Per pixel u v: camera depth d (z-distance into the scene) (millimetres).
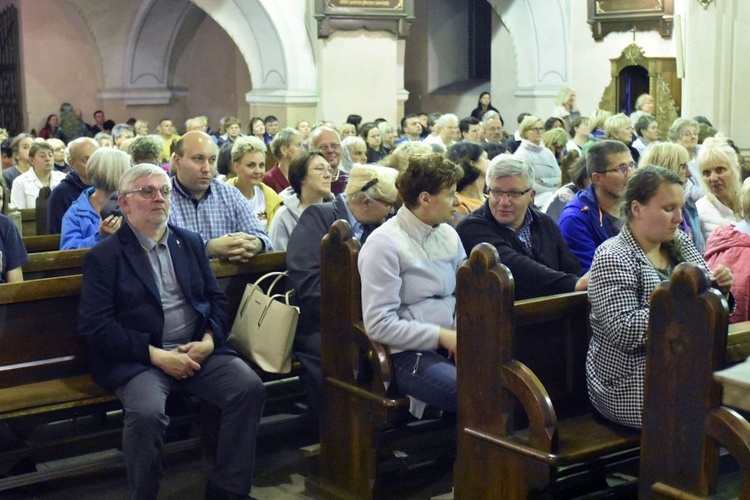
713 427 2738
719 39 9133
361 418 3771
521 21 14398
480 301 3275
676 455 2855
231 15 13367
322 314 3930
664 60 11930
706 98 9258
